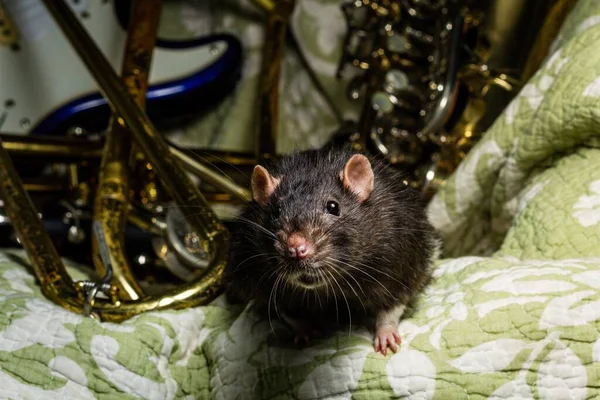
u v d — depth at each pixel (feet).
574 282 1.55
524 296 1.55
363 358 1.58
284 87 2.76
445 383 1.52
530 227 1.83
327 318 1.73
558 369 1.49
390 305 1.63
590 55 1.87
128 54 2.27
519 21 2.38
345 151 1.79
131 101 2.02
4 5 2.59
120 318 1.74
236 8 2.74
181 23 2.77
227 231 1.89
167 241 2.10
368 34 2.52
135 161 2.13
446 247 2.20
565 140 1.88
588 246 1.73
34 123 2.63
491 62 2.44
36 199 2.36
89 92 2.61
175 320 1.73
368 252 1.62
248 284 1.69
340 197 1.62
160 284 2.22
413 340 1.57
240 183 2.34
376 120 2.42
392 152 2.41
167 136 2.77
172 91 2.54
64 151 2.27
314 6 2.72
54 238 2.27
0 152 1.95
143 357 1.65
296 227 1.56
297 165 1.72
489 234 2.15
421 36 2.47
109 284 1.77
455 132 2.44
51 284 1.77
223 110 2.77
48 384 1.58
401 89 2.43
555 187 1.85
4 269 1.87
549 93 1.91
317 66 2.72
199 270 2.11
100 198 2.01
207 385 1.73
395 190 1.73
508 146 2.02
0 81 2.62
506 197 2.03
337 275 1.60
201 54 2.61
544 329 1.51
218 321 1.78
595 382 1.48
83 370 1.60
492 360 1.51
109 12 2.64
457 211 2.13
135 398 1.62
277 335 1.69
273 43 2.56
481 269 1.71
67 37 2.10
